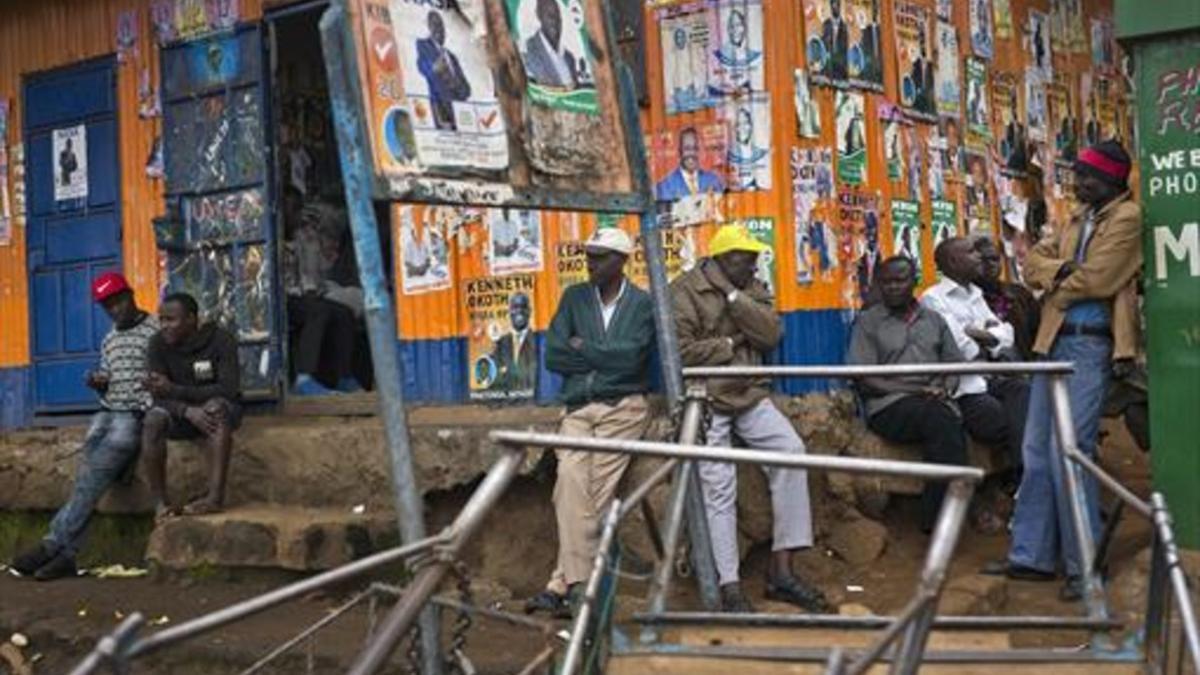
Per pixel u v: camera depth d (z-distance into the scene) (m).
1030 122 9.45
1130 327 6.18
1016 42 9.34
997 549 7.14
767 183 6.93
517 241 7.58
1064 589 6.16
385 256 8.16
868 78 7.61
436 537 3.78
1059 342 6.34
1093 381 6.24
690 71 7.10
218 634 6.59
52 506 8.88
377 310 4.35
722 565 6.20
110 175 9.27
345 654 6.16
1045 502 6.41
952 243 7.50
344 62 4.43
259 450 8.04
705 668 4.49
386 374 4.34
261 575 7.49
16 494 9.04
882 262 7.24
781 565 6.38
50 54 9.55
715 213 7.03
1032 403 6.42
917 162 8.05
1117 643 4.40
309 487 7.88
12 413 9.82
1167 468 5.91
